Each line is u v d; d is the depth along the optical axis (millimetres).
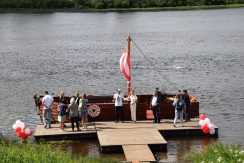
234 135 32500
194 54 79750
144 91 50031
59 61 74125
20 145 26391
